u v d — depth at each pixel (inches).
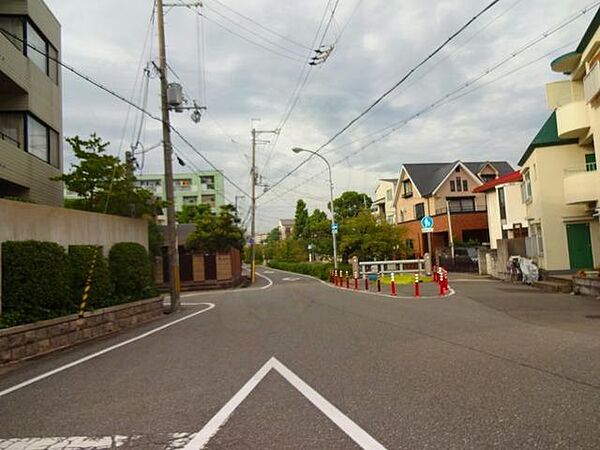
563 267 816.3
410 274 1128.8
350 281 1131.9
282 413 190.5
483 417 175.8
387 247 1261.1
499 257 1000.9
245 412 193.8
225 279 1283.2
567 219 817.5
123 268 555.5
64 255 420.5
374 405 195.0
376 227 1288.1
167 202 736.3
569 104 748.6
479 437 157.5
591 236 812.0
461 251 1408.7
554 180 828.6
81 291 456.4
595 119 679.1
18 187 669.3
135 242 610.2
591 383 213.6
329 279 1293.1
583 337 323.0
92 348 381.4
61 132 812.0
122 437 171.9
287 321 472.1
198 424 182.1
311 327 421.4
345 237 1306.6
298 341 352.8
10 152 625.3
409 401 198.1
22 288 370.9
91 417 196.7
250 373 259.9
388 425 171.9
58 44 802.8
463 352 288.8
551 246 823.7
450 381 225.6
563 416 173.5
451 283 920.3
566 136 786.2
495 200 1331.2
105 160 706.8
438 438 158.1
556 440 152.6
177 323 524.7
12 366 322.7
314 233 2048.5
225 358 304.3
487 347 301.1
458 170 1678.2
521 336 335.9
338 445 155.9
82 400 223.5
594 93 638.5
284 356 300.2
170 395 223.9
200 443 163.0
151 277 627.5
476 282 927.0
